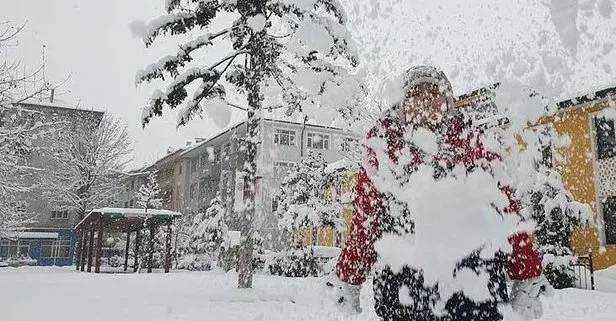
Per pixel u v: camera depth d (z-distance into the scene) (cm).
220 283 979
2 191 1769
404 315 124
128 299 644
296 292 544
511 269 132
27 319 441
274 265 1373
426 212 121
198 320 446
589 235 1045
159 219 1916
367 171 137
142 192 3153
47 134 1684
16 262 3559
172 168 3753
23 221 2516
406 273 124
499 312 121
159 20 836
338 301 145
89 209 3131
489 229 119
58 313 485
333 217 1534
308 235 1639
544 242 987
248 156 711
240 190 738
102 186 3164
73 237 3875
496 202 121
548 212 984
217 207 1499
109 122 3262
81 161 3133
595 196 1026
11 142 1505
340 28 458
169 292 769
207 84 885
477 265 119
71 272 1900
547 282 131
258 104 709
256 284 797
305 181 1602
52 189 3108
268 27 736
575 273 960
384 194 133
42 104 3078
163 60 870
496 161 126
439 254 119
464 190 121
